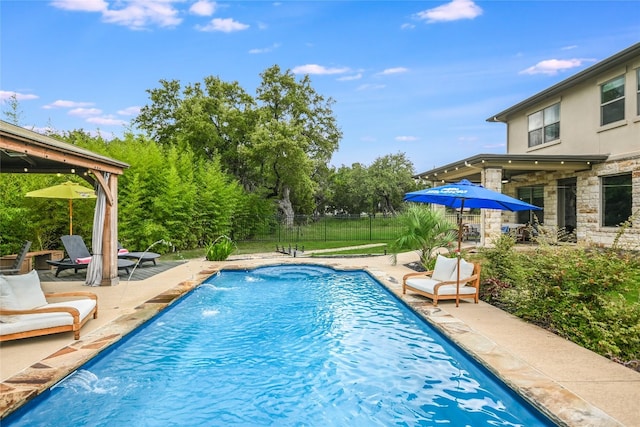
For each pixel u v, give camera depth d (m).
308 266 13.43
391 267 12.55
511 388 4.08
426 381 4.71
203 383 4.68
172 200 15.23
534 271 6.44
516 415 3.91
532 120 17.11
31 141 6.30
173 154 17.06
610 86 13.27
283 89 26.91
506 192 19.28
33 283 5.86
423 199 8.74
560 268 5.99
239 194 21.34
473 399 4.25
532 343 5.35
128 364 5.23
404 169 40.59
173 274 11.20
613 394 3.82
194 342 6.09
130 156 14.30
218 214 18.20
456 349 5.45
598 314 5.30
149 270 11.89
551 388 3.95
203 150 24.27
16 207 11.78
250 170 27.11
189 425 3.77
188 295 8.91
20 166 9.24
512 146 18.50
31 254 10.90
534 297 6.28
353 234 24.25
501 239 9.08
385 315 7.61
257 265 12.81
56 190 10.84
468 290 7.69
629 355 4.74
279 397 4.34
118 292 8.66
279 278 11.66
